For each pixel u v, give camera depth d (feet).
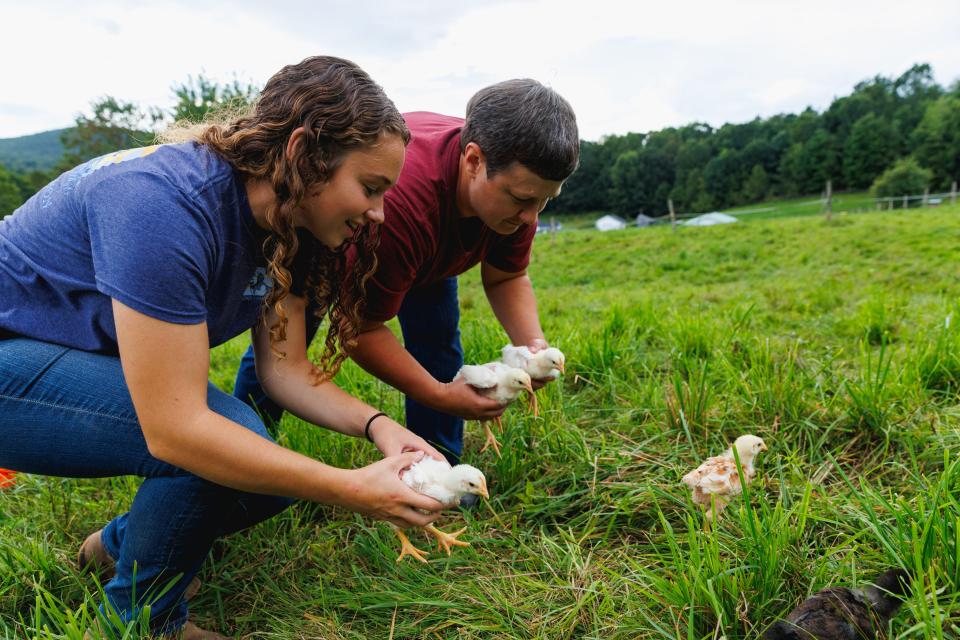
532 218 7.76
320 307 7.55
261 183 5.69
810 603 5.77
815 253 40.78
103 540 7.57
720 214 187.83
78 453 6.27
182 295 5.28
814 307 20.88
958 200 96.53
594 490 9.25
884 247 38.55
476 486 6.80
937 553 6.38
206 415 5.58
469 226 8.42
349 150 5.31
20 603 7.74
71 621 6.00
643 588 6.79
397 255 7.49
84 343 6.16
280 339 6.44
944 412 10.13
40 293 6.05
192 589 7.56
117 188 5.23
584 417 11.85
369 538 8.64
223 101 6.32
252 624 7.52
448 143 7.82
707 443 10.39
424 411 10.08
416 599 7.34
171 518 6.29
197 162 5.57
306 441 10.22
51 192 5.96
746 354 13.46
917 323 16.10
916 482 8.14
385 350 8.29
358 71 5.50
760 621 6.20
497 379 8.93
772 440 10.10
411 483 6.70
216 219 5.56
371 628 7.29
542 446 10.63
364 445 10.67
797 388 10.75
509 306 10.57
